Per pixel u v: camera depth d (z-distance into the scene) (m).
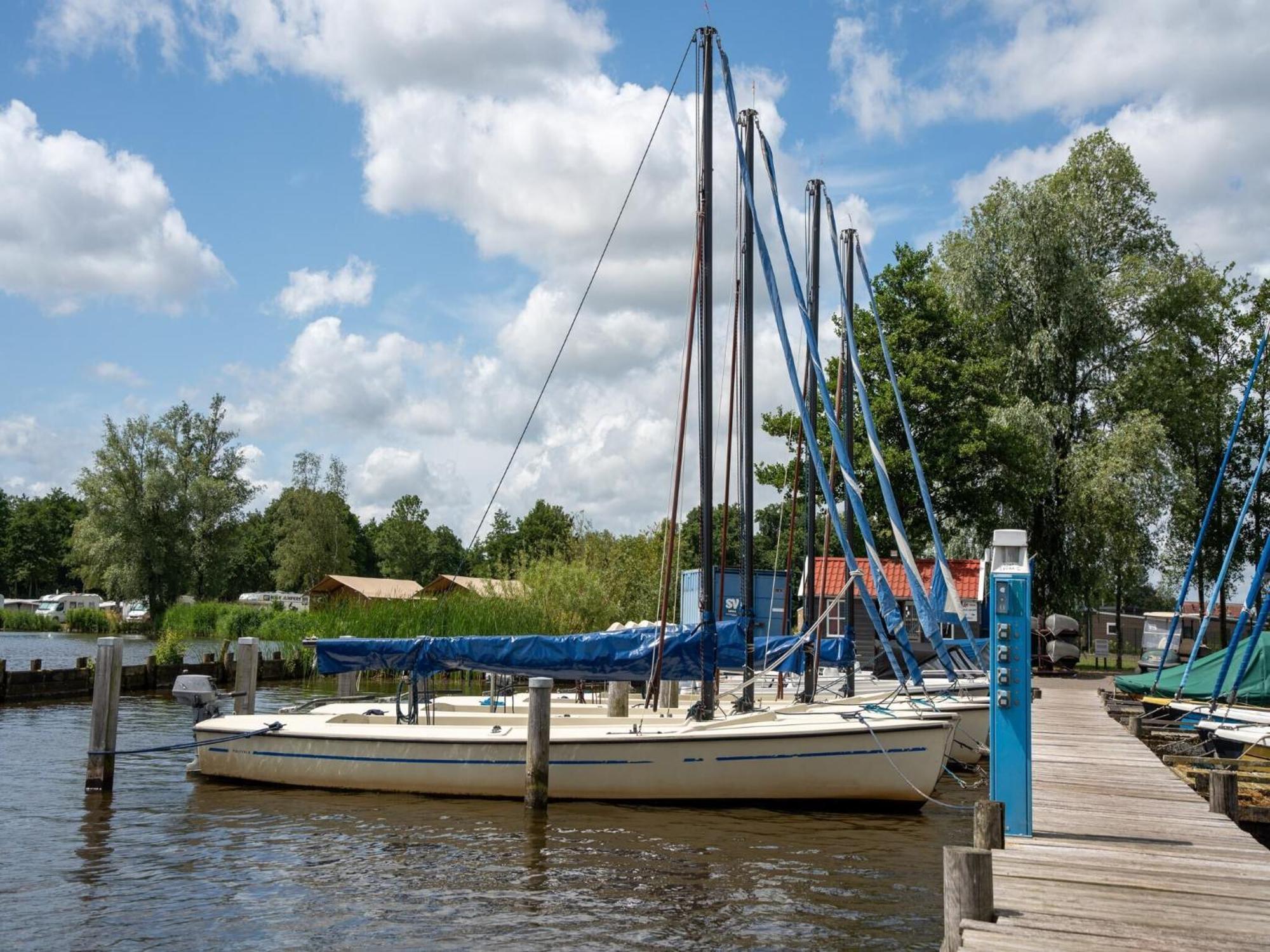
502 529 99.69
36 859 11.25
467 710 18.66
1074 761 14.88
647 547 45.66
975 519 41.34
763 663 17.62
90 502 65.19
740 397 19.25
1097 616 68.06
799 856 11.53
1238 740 16.72
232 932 8.89
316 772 15.27
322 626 34.09
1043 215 44.31
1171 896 7.37
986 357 41.94
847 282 23.02
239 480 68.94
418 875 10.70
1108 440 42.50
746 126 19.58
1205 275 45.69
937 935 8.84
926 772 13.80
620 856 11.52
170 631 36.22
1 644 56.94
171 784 15.73
